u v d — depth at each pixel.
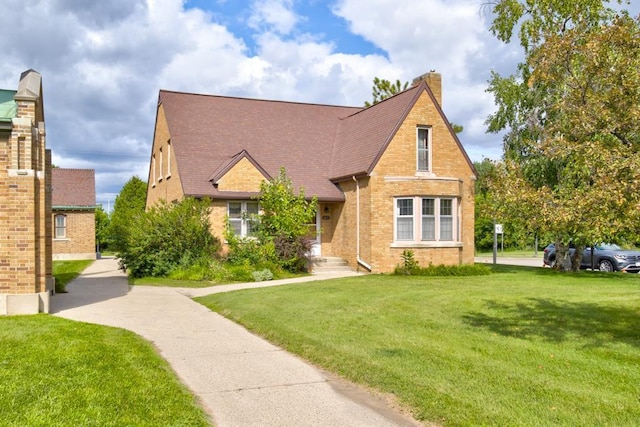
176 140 24.67
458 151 23.41
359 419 5.98
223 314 12.66
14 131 11.43
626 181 7.55
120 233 22.47
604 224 7.79
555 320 10.73
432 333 9.78
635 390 6.55
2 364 7.36
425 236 22.47
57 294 16.03
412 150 22.56
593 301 12.82
